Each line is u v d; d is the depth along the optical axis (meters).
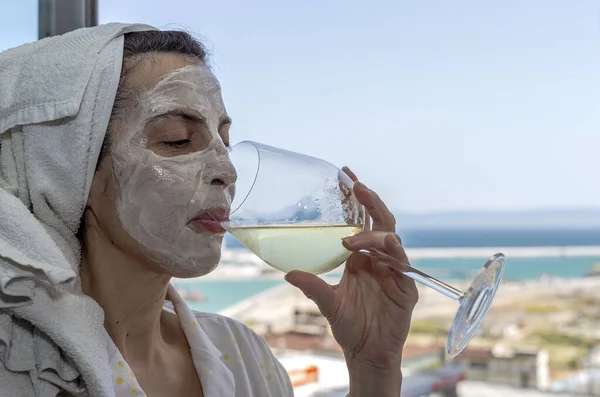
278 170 0.74
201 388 0.83
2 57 0.74
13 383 0.68
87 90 0.69
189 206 0.71
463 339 0.67
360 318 0.83
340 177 0.77
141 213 0.71
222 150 0.73
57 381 0.66
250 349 0.94
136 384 0.73
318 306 0.81
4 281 0.59
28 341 0.67
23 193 0.72
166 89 0.72
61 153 0.70
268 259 0.76
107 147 0.72
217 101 0.76
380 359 0.82
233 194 0.74
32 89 0.69
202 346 0.84
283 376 0.97
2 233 0.62
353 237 0.73
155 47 0.75
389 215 0.78
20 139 0.72
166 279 0.78
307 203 0.74
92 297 0.76
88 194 0.72
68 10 1.25
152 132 0.72
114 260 0.75
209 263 0.73
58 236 0.72
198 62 0.77
